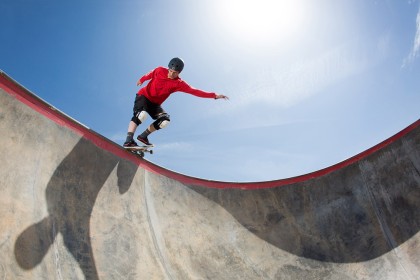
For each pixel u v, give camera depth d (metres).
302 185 11.00
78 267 5.69
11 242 4.99
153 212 8.17
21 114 6.17
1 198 5.27
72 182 6.61
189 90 7.55
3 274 4.59
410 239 9.42
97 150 7.45
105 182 7.32
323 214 10.46
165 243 7.84
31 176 5.91
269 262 9.12
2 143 5.70
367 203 10.48
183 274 7.54
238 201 10.27
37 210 5.67
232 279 8.25
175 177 9.45
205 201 9.72
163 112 7.75
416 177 10.47
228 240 9.23
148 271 6.84
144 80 7.54
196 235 8.72
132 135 7.82
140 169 8.46
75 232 6.08
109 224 6.83
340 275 8.95
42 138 6.39
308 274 9.01
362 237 9.81
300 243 9.76
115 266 6.30
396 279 8.65
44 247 5.38
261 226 9.95
